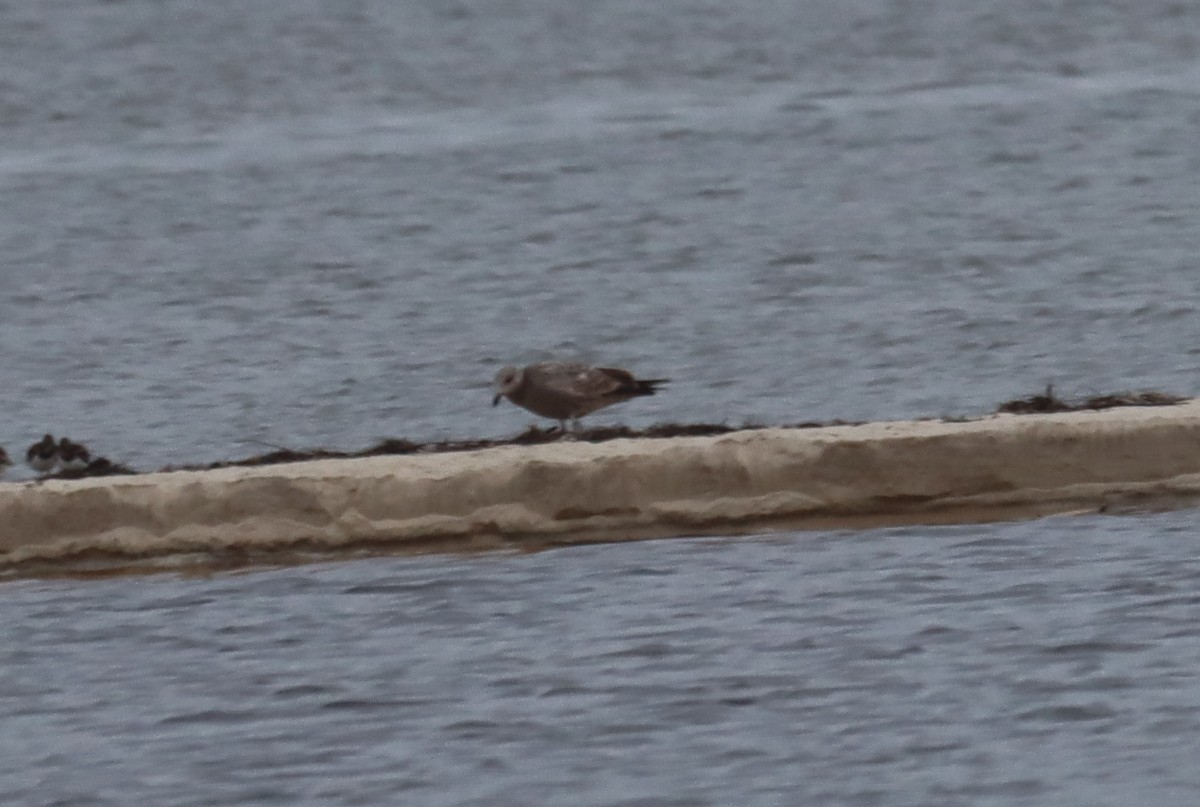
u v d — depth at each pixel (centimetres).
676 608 1744
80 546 1866
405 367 3378
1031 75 7269
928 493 1891
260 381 3275
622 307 3916
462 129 6581
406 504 1864
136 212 5266
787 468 1886
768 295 3962
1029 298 3759
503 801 1442
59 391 3234
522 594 1781
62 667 1692
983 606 1733
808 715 1559
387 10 8719
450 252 4612
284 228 5003
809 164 5672
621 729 1546
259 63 7944
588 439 1959
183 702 1620
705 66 7781
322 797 1459
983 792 1434
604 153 5941
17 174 6012
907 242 4491
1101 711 1547
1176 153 5531
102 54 8100
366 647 1700
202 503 1867
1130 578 1770
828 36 8131
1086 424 1905
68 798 1471
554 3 8819
